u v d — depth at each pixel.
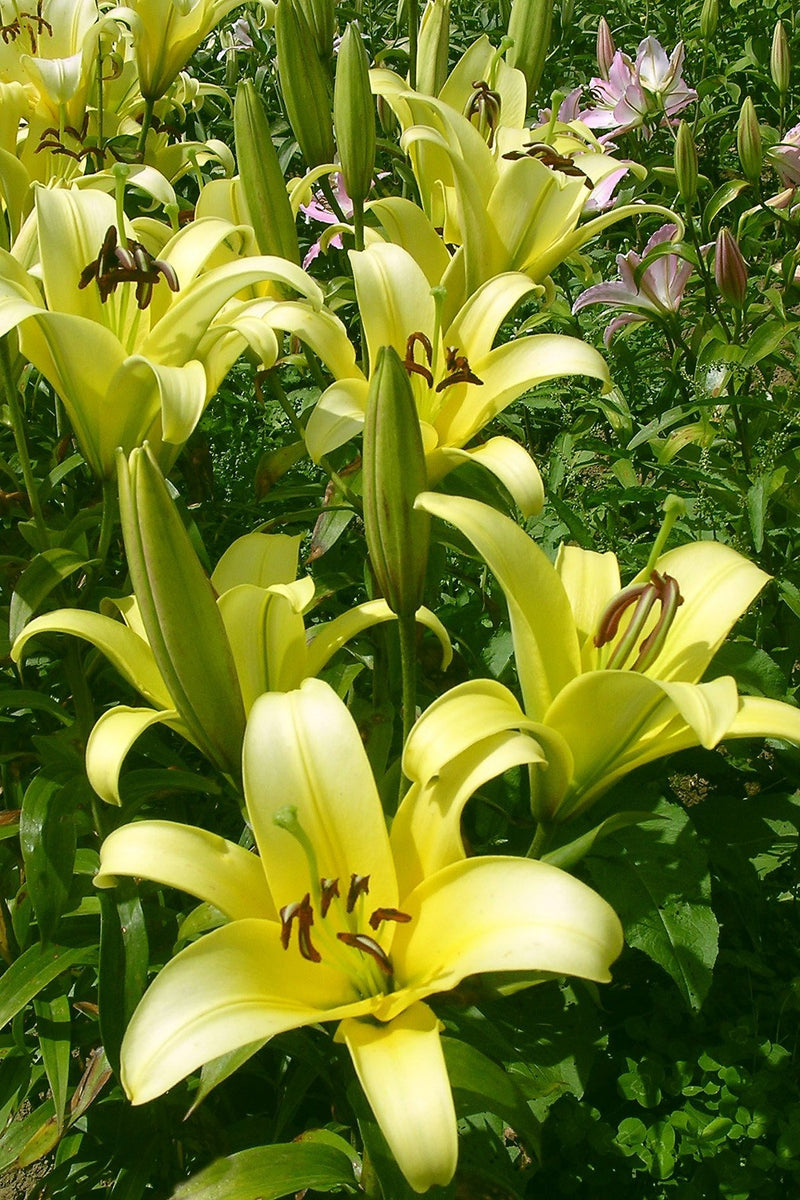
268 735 0.78
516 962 0.72
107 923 0.90
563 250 1.07
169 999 0.72
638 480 1.26
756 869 1.07
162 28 1.23
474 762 0.77
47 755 0.95
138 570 0.80
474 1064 0.84
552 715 0.79
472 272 1.04
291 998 0.76
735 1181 1.00
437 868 0.78
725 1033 1.05
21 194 1.10
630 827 0.99
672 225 1.32
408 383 0.79
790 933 1.13
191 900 1.07
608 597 0.87
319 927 0.77
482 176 1.04
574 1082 0.96
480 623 1.19
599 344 1.51
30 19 1.28
